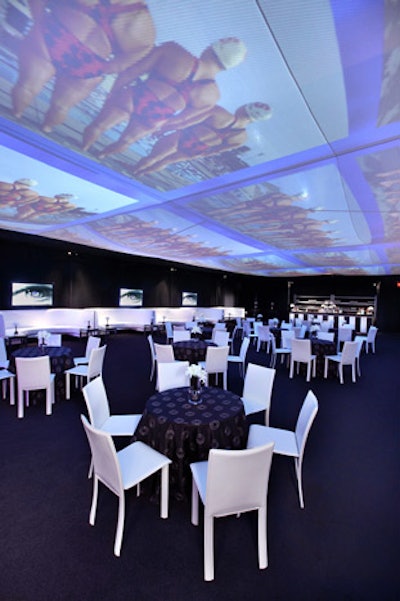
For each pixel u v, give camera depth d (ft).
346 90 5.74
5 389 15.01
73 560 6.11
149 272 39.45
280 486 8.69
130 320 37.45
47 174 10.41
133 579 5.74
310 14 4.14
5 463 9.41
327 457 10.34
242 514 7.55
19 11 4.23
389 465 9.89
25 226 19.31
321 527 7.16
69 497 7.95
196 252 27.81
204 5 4.07
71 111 6.70
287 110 6.47
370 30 4.35
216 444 7.86
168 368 11.61
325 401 16.06
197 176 10.28
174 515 7.41
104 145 8.25
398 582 5.80
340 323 46.09
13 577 5.71
